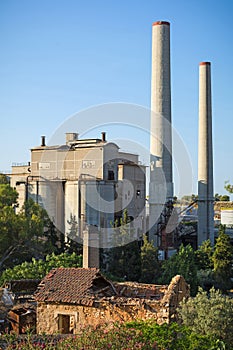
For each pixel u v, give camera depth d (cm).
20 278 4031
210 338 1944
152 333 1855
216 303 2291
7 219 5491
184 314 2281
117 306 2428
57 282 2702
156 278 5178
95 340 1728
